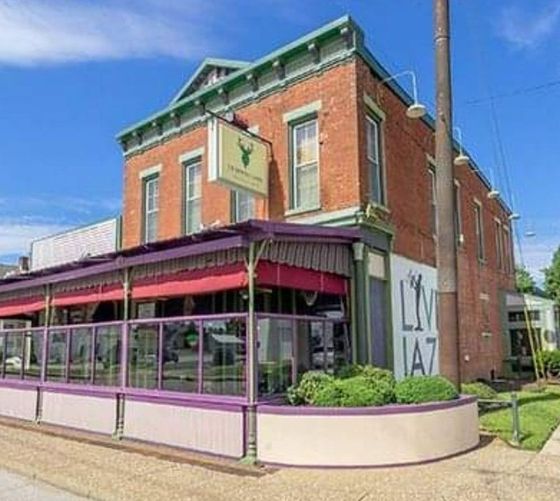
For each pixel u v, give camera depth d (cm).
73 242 2108
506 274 2662
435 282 1672
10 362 1466
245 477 799
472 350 2031
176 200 1708
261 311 1278
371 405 873
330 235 1135
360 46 1346
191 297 1436
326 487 740
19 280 1460
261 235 935
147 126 1825
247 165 1359
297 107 1415
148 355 1082
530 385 2028
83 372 1224
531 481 752
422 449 861
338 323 1168
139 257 1099
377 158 1409
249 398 902
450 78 1245
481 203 2323
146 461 898
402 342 1416
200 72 1775
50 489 768
